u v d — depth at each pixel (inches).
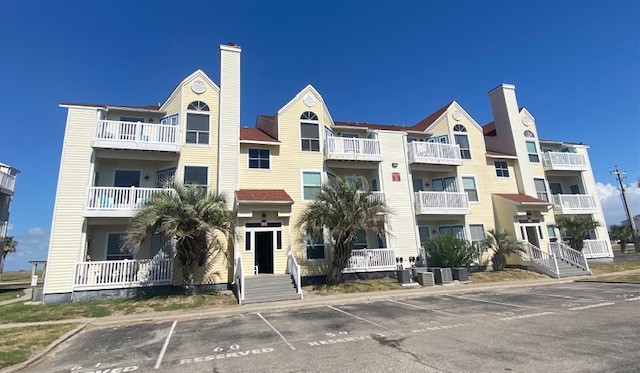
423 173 981.2
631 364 233.8
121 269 637.3
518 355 265.1
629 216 1592.0
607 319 374.0
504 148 1101.1
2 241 1064.8
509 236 903.1
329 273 734.5
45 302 599.2
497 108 1141.1
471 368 241.8
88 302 590.2
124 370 277.0
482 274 831.7
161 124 724.0
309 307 549.3
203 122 768.3
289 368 261.7
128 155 705.6
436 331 355.3
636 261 1042.1
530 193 1034.7
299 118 854.5
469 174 995.9
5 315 510.3
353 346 313.3
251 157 797.9
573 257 878.4
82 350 342.3
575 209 1077.8
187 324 450.6
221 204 629.3
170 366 281.7
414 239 867.4
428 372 237.6
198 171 741.3
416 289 679.1
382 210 709.9
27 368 291.3
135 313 518.0
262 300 591.5
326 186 722.2
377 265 791.1
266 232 754.8
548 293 589.3
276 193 759.1
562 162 1123.9
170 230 561.3
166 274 657.6
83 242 639.8
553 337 312.2
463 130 1025.5
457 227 951.6
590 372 223.5
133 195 669.3
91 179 668.1
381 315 456.1
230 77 803.4
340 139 848.3
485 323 383.2
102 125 682.2
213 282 688.4
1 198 1071.6
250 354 303.3
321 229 785.6
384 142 913.5
